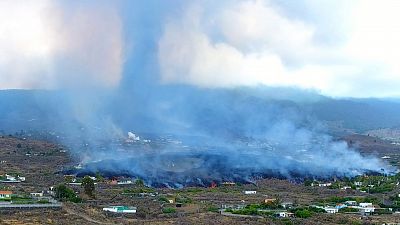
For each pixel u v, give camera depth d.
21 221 183.12
